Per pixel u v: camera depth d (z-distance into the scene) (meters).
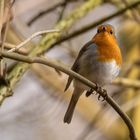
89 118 12.20
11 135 12.47
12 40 10.70
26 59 6.66
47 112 12.09
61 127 12.70
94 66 9.23
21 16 11.93
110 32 9.40
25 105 12.23
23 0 10.87
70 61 12.22
